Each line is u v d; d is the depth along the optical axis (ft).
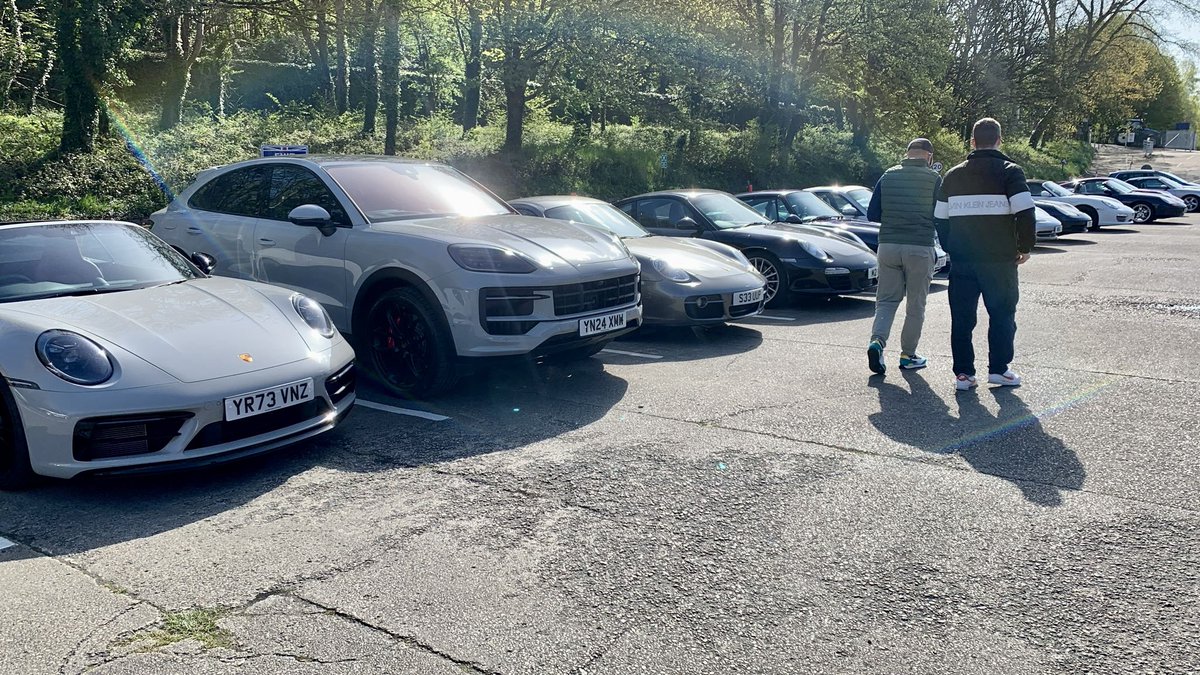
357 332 18.42
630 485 12.53
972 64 131.34
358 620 8.84
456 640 8.44
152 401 12.01
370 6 67.36
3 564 10.32
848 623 8.63
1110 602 8.94
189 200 22.40
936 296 32.83
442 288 16.81
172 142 63.52
